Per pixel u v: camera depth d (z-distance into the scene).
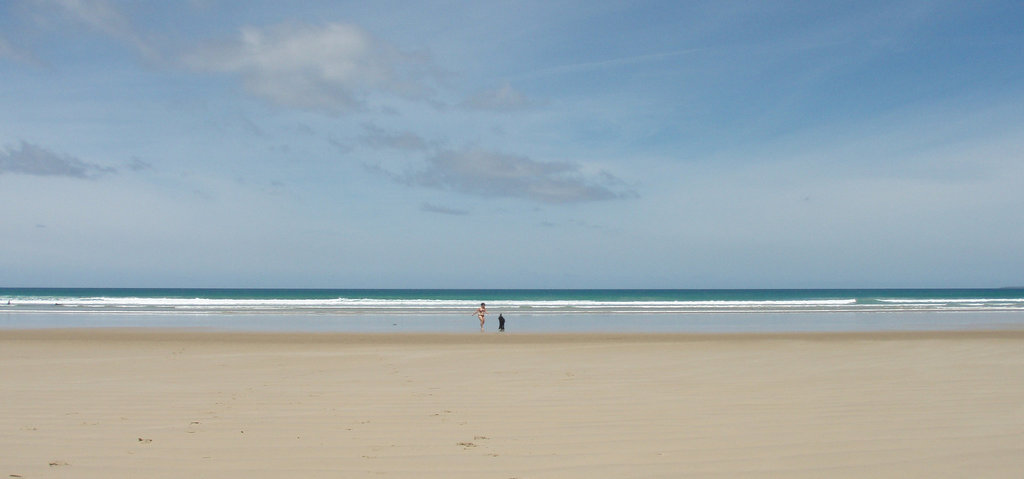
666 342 21.05
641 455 6.00
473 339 23.11
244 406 8.66
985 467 5.52
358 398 9.39
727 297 110.31
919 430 6.98
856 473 5.35
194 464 5.69
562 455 6.03
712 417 7.81
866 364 13.81
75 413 8.09
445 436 6.85
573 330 30.39
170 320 36.19
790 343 20.06
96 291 146.75
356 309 47.62
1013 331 26.83
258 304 53.69
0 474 5.34
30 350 18.03
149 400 9.13
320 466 5.65
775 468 5.51
